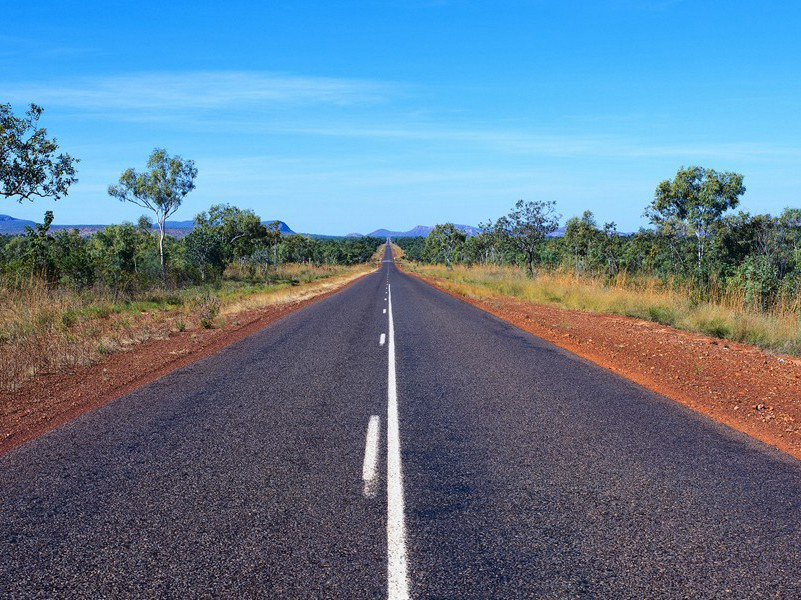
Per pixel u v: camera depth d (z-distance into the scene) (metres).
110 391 7.64
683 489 4.14
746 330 12.07
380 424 5.89
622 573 2.97
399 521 3.60
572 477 4.39
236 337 13.09
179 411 6.48
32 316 13.66
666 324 15.04
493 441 5.32
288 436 5.49
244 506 3.85
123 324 14.80
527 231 39.06
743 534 3.43
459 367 9.20
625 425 5.86
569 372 8.78
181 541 3.34
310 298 27.80
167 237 49.97
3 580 2.93
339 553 3.19
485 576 2.94
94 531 3.48
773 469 4.58
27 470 4.61
